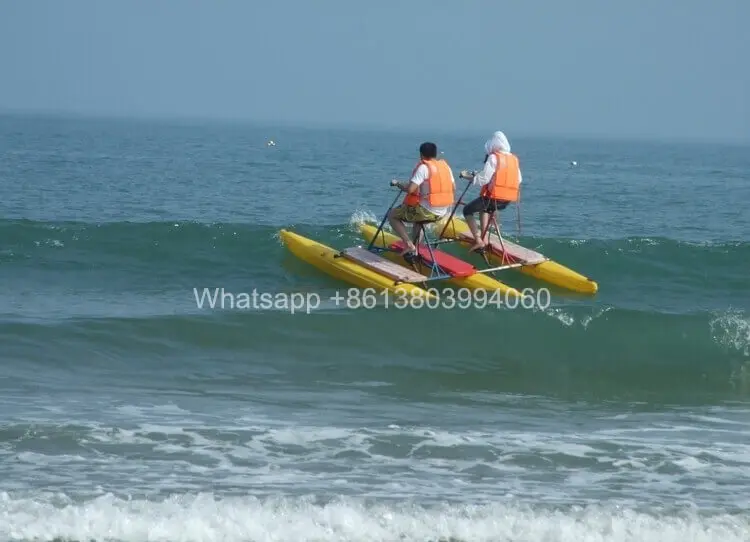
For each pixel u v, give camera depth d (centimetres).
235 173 6059
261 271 2344
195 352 1747
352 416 1451
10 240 2447
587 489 1161
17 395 1459
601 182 6881
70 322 1778
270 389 1590
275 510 1037
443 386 1673
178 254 2414
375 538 996
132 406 1437
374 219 2980
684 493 1159
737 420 1541
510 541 1002
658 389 1723
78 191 4475
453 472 1208
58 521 994
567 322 1906
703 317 1919
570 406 1591
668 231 3831
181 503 1045
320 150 11400
